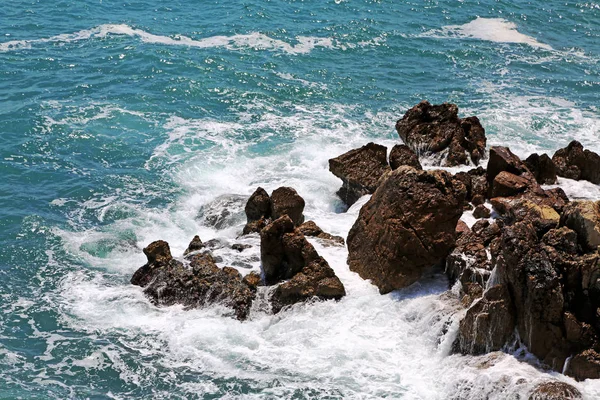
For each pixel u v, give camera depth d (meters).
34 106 44.88
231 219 34.19
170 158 40.22
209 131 43.22
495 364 23.75
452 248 27.72
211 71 50.72
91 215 34.97
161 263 29.72
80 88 47.59
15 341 26.73
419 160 37.50
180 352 26.11
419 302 26.83
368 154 35.34
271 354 25.81
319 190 37.03
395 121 45.22
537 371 23.30
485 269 26.36
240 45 55.41
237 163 39.88
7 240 32.66
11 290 29.52
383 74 52.00
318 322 26.80
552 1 68.50
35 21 58.16
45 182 37.53
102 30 57.06
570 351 23.30
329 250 30.25
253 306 27.89
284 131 43.47
